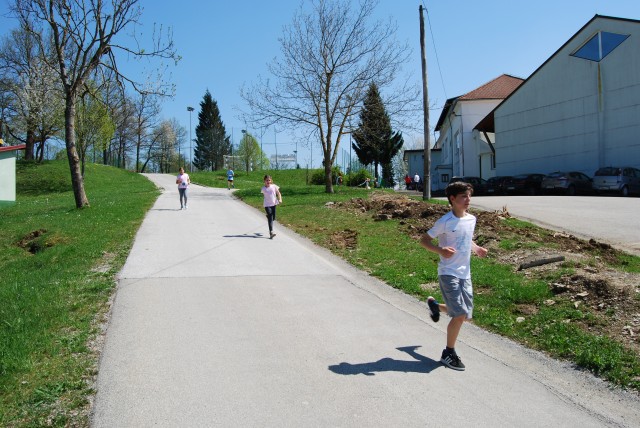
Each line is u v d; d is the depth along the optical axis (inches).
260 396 170.4
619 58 1075.3
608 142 1105.4
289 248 455.8
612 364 194.5
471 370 195.8
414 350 215.2
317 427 151.3
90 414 158.9
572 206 649.6
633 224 477.7
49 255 408.5
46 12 689.0
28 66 1596.9
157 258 399.2
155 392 172.7
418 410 162.7
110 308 268.4
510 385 183.6
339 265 391.9
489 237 418.6
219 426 151.3
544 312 251.4
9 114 1788.9
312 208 734.5
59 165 1801.2
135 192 1198.3
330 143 1061.8
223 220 645.3
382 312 268.2
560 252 352.2
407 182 2149.4
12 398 167.6
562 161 1218.0
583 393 179.6
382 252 420.5
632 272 304.2
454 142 1844.2
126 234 509.7
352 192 1091.3
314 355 206.7
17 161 1786.4
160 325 241.6
